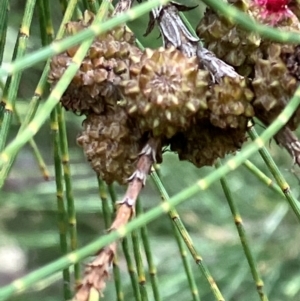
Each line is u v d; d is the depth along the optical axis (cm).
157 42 32
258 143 14
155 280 19
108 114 16
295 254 33
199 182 13
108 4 16
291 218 34
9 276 50
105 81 16
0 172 15
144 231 19
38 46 33
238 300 33
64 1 19
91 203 35
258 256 33
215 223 35
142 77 15
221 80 16
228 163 13
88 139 16
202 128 16
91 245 13
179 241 19
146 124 15
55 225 40
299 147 16
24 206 36
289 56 16
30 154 39
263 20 16
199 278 33
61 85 14
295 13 17
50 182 36
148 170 15
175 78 15
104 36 16
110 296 35
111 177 16
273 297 33
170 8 17
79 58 14
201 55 16
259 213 35
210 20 17
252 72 16
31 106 17
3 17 18
